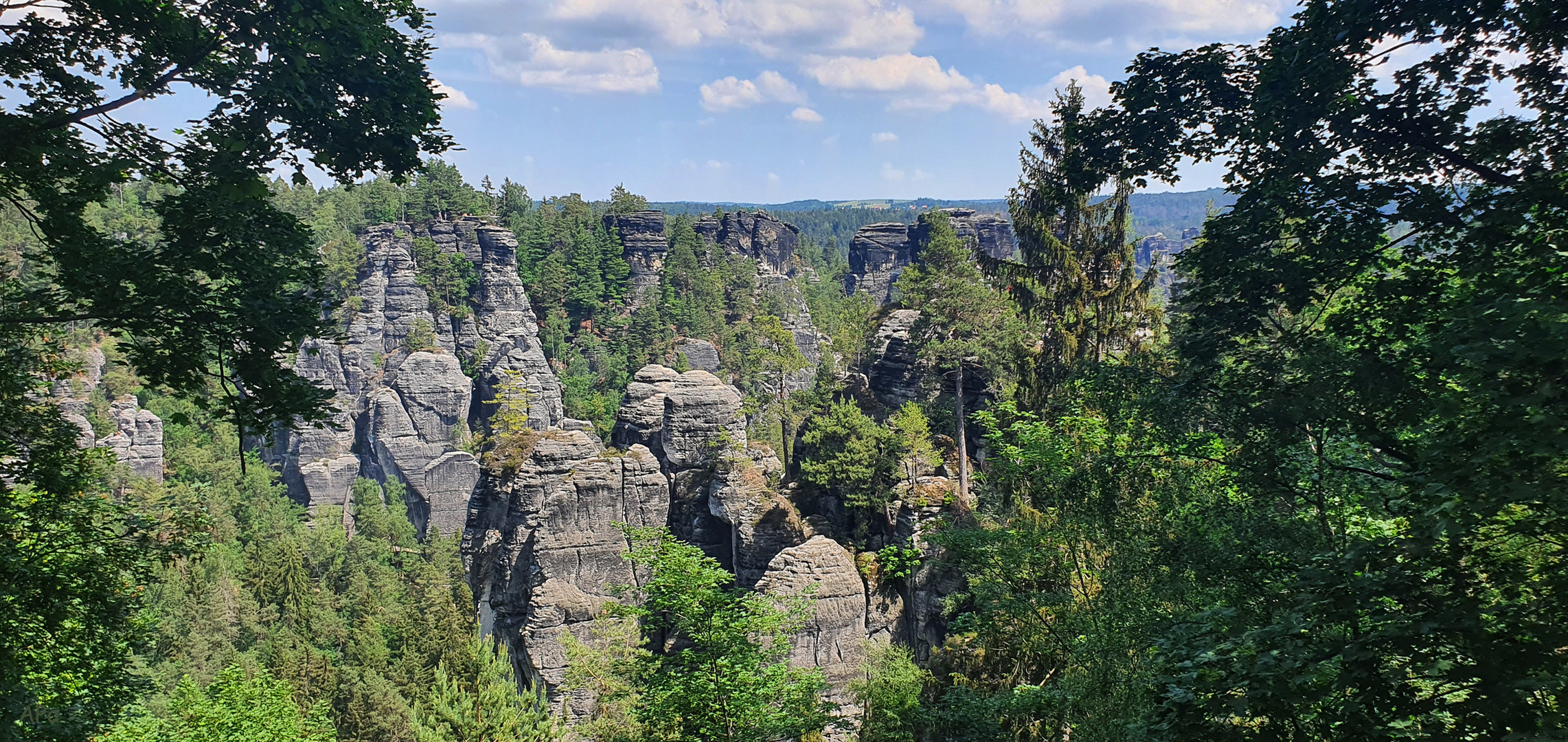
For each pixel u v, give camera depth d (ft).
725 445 196.75
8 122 43.75
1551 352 32.12
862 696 104.88
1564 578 33.40
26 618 48.85
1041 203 134.41
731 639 87.97
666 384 226.58
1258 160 57.00
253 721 108.68
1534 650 32.89
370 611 261.24
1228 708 37.42
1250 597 54.60
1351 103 50.42
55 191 47.39
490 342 482.69
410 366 449.89
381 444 443.73
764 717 87.35
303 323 52.60
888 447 171.94
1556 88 48.26
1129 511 70.69
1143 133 61.05
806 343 553.64
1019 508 94.02
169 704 111.55
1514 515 35.94
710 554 193.67
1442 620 34.27
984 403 181.98
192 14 48.24
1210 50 58.70
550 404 475.72
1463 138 50.47
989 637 93.66
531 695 173.37
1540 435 31.96
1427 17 48.60
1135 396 67.00
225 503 351.05
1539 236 43.65
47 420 52.60
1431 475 37.83
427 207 519.60
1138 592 69.46
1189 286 62.18
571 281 527.81
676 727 87.97
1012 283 138.51
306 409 52.29
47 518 52.16
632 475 194.70
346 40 52.39
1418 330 51.13
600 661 151.12
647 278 582.35
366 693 185.57
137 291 47.80
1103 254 133.80
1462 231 50.29
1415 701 35.09
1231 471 62.85
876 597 158.30
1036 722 85.46
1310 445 62.03
